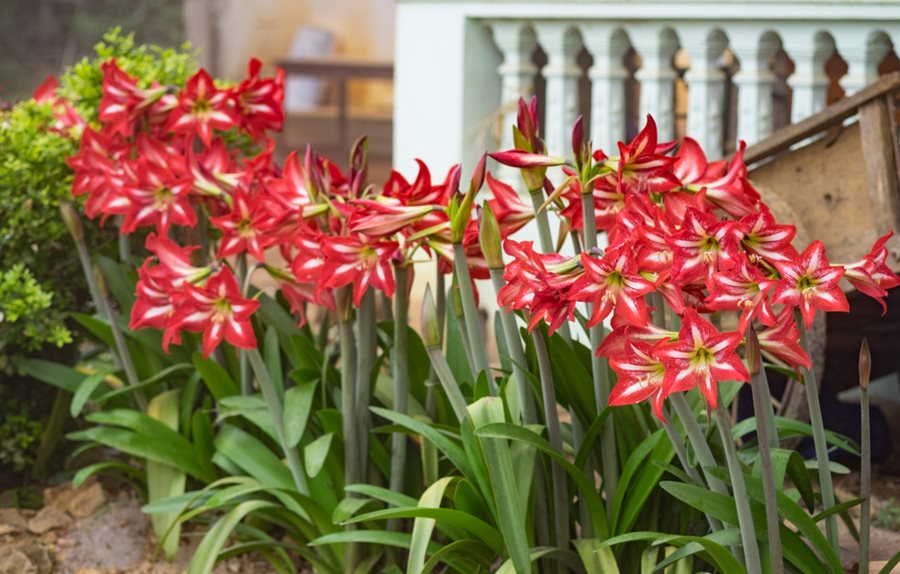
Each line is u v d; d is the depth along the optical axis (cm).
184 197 418
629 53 793
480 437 313
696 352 261
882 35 558
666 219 284
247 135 516
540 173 324
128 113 443
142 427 432
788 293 269
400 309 374
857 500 308
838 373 545
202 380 469
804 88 587
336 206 357
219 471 440
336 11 1761
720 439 344
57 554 443
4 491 490
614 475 343
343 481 397
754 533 283
